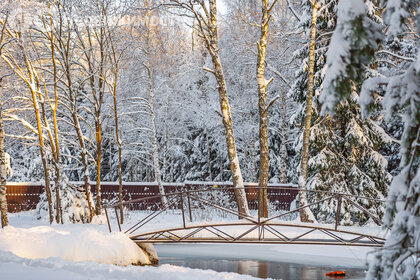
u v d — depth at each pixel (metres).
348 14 5.20
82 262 10.48
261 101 21.39
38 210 24.78
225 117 21.38
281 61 30.78
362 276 12.55
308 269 13.55
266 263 14.49
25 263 10.16
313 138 21.52
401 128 26.20
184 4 21.03
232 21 32.81
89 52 23.06
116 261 12.45
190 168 43.75
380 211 21.45
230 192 29.88
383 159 21.72
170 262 14.55
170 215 26.75
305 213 18.72
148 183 30.80
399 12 5.10
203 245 18.81
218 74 21.41
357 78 5.51
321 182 21.98
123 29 25.69
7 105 24.28
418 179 5.09
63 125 28.89
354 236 15.48
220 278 8.99
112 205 14.23
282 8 31.98
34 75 20.16
